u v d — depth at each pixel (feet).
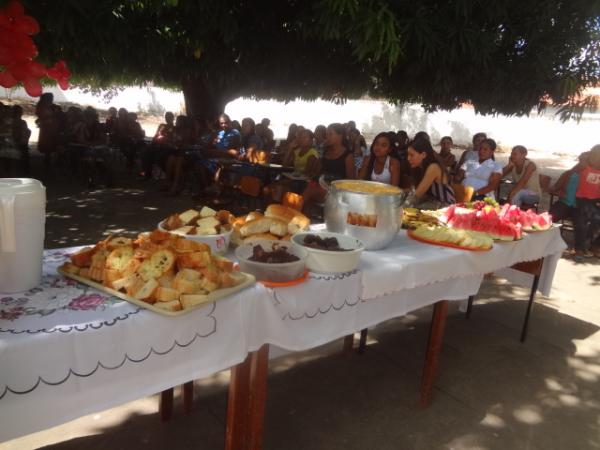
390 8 13.82
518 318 12.92
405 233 8.87
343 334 6.39
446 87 17.93
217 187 24.16
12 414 3.74
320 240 6.36
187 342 4.59
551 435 8.02
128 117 32.76
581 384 9.75
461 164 25.25
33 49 4.57
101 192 24.99
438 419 8.20
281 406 8.23
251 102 68.39
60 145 30.12
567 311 13.69
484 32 16.16
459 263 7.86
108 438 7.09
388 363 10.00
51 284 4.86
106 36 12.56
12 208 4.25
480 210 9.93
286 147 28.09
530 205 20.47
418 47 14.69
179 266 4.77
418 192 12.19
